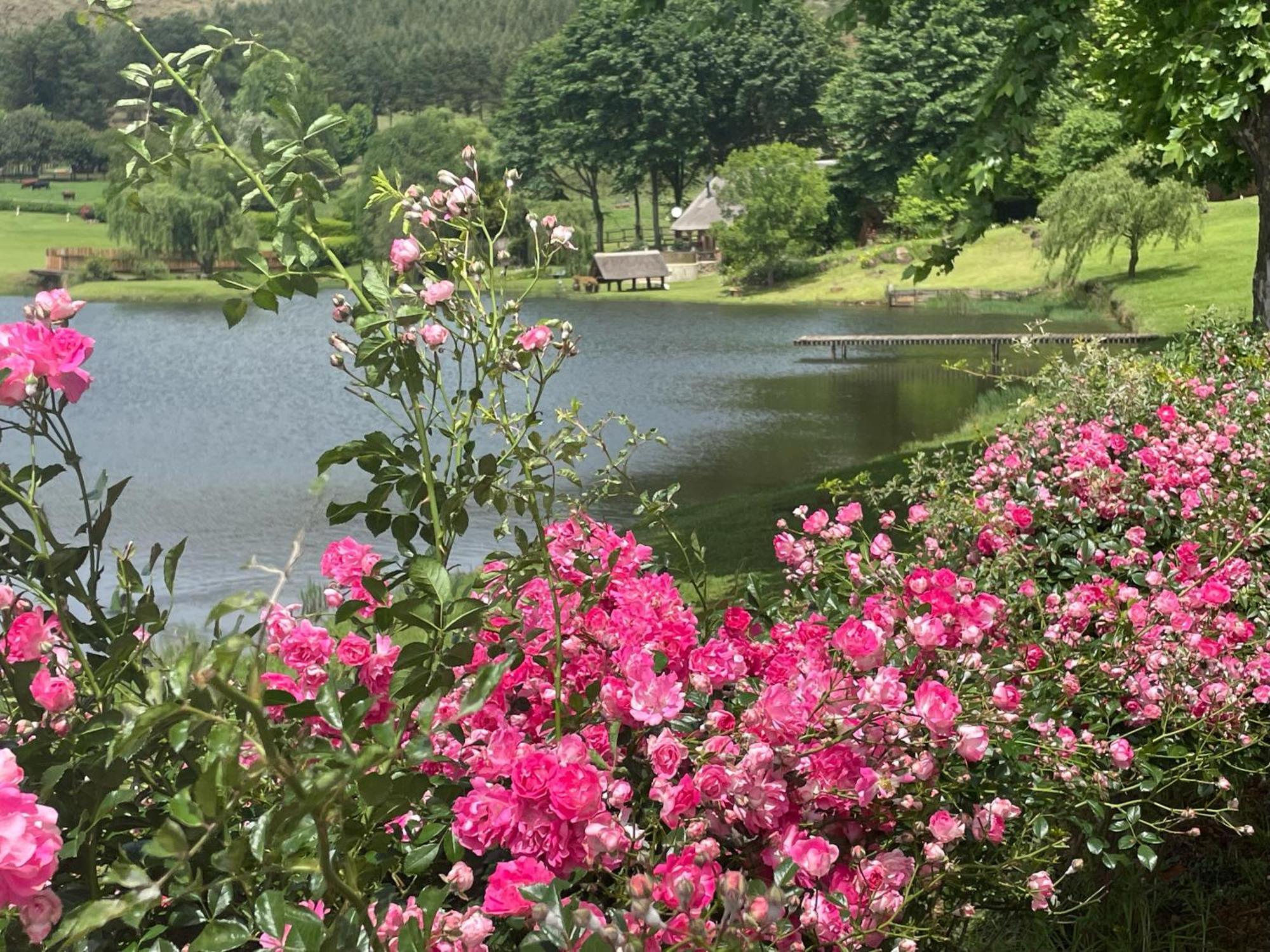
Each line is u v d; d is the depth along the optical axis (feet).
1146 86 45.32
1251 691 10.98
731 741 6.65
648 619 7.90
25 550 6.25
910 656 8.05
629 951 5.03
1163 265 149.38
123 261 274.77
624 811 6.18
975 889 8.29
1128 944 10.80
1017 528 13.73
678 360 116.88
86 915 4.24
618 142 341.62
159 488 58.80
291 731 6.17
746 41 336.70
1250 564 13.20
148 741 5.35
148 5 602.44
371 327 6.98
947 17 254.88
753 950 5.16
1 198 443.73
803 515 11.04
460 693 6.85
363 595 7.48
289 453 70.23
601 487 9.67
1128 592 11.30
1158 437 18.30
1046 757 9.02
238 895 5.60
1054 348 102.37
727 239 235.20
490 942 5.88
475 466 7.46
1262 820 13.01
